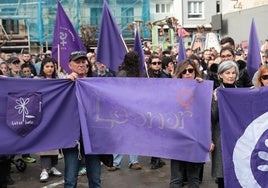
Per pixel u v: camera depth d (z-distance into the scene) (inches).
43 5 1305.4
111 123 205.0
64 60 290.7
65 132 203.2
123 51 295.3
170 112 201.5
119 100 204.4
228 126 194.4
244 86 267.6
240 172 194.5
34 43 1332.4
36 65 492.7
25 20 1366.9
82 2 1374.3
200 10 1641.2
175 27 1135.6
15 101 199.6
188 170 203.2
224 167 193.5
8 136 199.6
